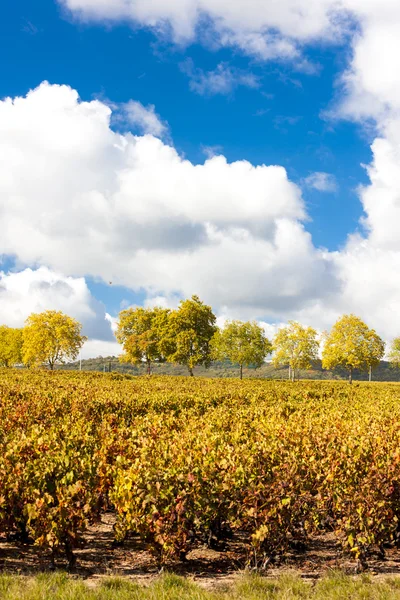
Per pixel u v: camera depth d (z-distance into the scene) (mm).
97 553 7172
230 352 66125
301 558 7137
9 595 5301
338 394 25172
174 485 6527
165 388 23375
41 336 68125
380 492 6969
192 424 11344
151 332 76125
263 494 6680
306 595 5633
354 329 59375
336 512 7738
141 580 6184
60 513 6234
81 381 26828
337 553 7262
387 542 7738
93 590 5523
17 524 7023
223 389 23625
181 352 69688
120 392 19703
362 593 5590
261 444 8227
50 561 6715
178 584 5887
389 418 13531
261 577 6191
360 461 7777
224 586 5926
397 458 7504
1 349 98688
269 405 18547
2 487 6703
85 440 9391
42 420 12672
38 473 6949
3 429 11156
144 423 11203
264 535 6383
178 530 6426
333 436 9383
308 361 64500
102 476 7641
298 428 10055
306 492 7305
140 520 6555
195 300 73125
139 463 7086
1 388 19078
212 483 6691
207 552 7305
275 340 65812
